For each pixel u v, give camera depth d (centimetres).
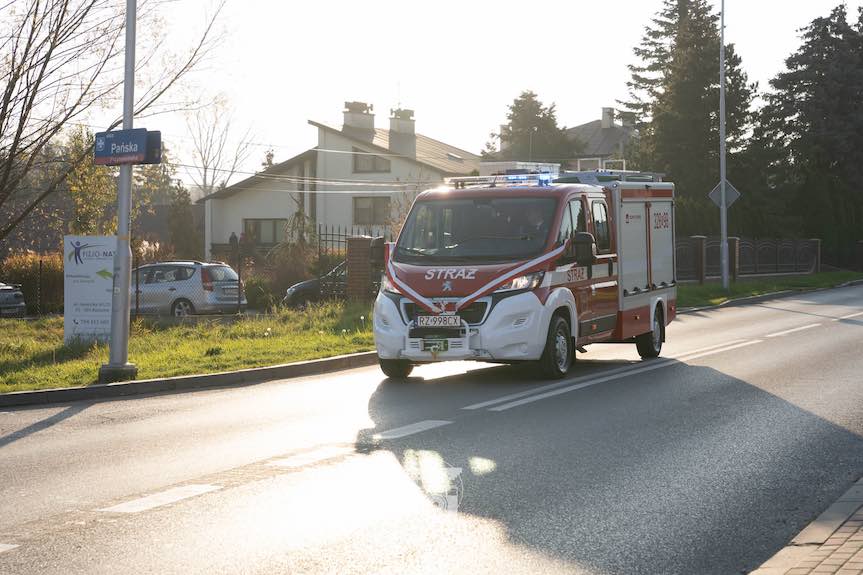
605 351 1816
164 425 1058
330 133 5959
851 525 618
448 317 1275
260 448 903
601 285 1455
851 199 6544
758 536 621
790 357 1636
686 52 6397
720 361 1587
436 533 621
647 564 564
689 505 693
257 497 714
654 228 1659
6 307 2919
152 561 565
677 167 6212
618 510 679
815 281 4550
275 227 6056
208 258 5981
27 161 2091
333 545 595
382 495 718
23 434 1031
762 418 1044
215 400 1251
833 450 881
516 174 1563
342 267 3064
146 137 1388
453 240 1343
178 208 5838
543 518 657
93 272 1911
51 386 1345
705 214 4744
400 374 1409
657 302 1667
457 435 948
